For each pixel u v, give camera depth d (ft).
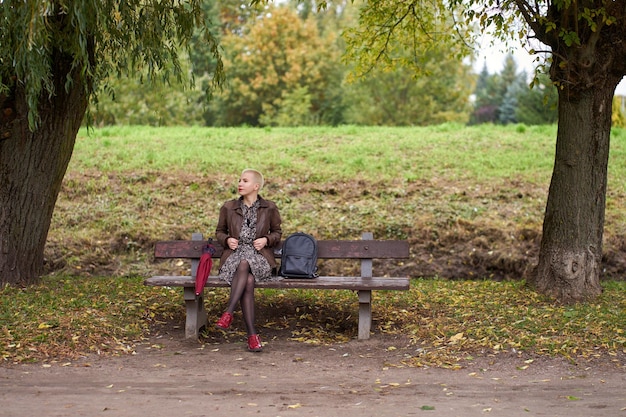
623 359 20.75
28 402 16.78
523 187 43.47
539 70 28.35
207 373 20.01
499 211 39.83
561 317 24.84
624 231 37.09
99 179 44.19
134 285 30.71
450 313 26.32
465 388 18.43
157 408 16.47
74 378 19.07
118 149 50.98
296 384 18.86
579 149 27.81
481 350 21.89
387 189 43.01
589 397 17.52
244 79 129.39
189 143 53.62
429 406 16.72
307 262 24.62
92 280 31.86
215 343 23.91
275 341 24.17
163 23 28.17
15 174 28.58
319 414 16.07
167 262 36.17
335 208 40.83
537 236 36.50
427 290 30.78
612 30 27.09
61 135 28.94
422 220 38.50
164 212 40.45
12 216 28.68
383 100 120.26
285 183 44.19
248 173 24.76
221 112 131.44
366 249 25.27
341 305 28.32
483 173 45.96
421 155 50.16
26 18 22.22
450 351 21.99
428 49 36.94
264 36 128.36
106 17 24.88
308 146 53.01
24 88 27.48
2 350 20.84
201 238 25.50
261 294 29.89
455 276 35.45
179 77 28.66
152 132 59.06
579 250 27.86
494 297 28.60
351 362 21.38
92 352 21.72
